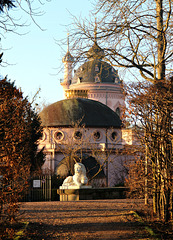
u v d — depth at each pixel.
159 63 14.17
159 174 13.64
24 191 15.10
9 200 10.71
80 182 33.44
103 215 17.48
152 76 14.46
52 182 46.62
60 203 26.39
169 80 13.36
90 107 65.50
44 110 65.56
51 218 16.77
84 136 61.41
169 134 12.57
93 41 14.16
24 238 11.64
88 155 59.06
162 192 13.38
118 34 13.92
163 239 11.00
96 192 32.09
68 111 64.06
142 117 13.20
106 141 62.31
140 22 14.09
